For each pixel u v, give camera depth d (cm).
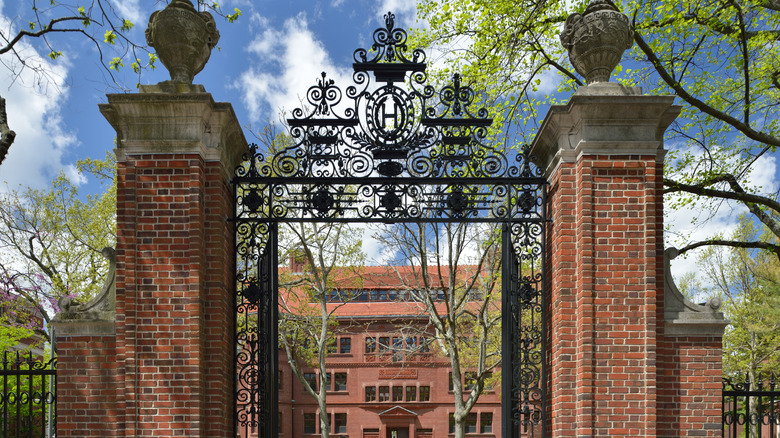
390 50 833
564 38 816
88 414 736
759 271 3066
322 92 831
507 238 845
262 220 832
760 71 1294
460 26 1362
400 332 2653
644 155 772
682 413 756
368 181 830
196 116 759
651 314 750
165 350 734
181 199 757
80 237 2612
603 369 743
